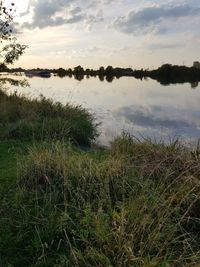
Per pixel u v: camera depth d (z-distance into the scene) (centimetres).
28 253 435
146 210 456
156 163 606
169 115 1744
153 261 369
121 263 374
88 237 433
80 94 2788
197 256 394
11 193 571
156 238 406
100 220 435
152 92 3319
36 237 450
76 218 481
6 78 1736
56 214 492
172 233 421
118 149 733
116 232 407
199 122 1539
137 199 468
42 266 410
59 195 540
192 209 492
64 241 445
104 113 1755
